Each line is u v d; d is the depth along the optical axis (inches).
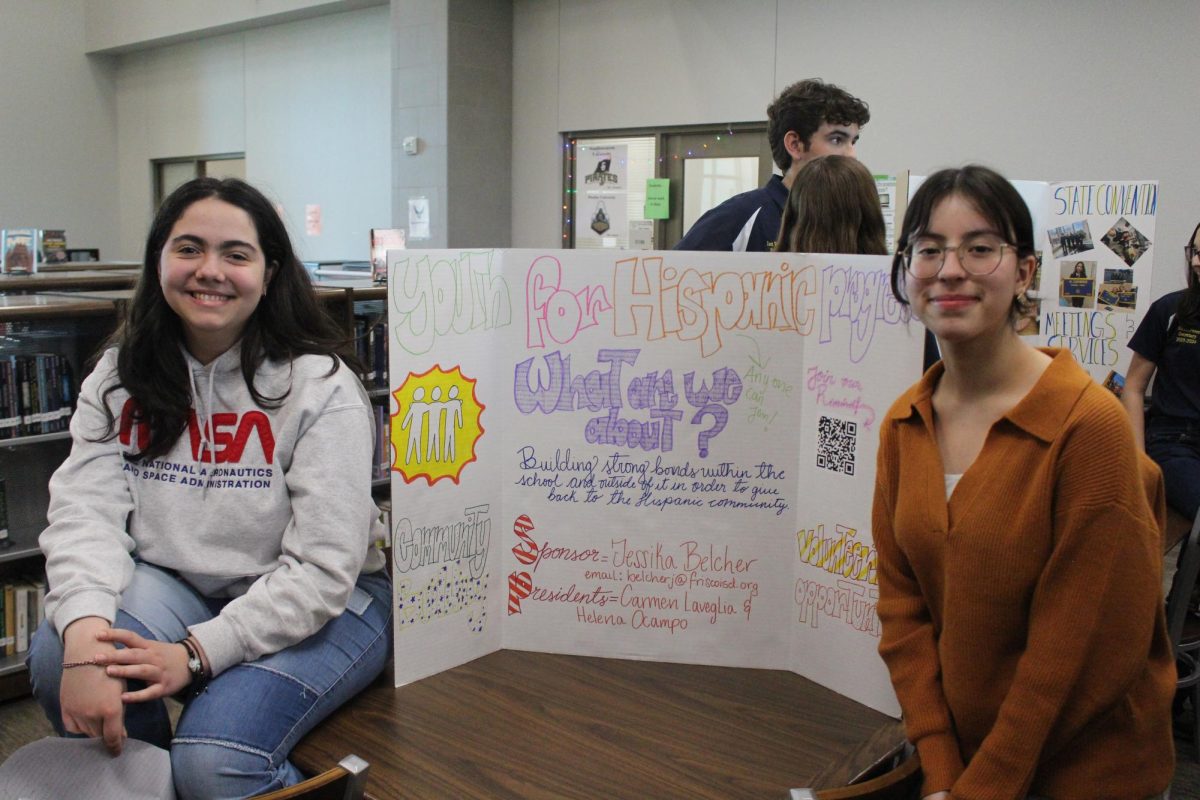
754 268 64.1
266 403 58.6
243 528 59.3
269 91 333.7
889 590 52.7
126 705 54.3
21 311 102.7
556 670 66.7
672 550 67.5
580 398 67.2
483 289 65.6
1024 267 45.1
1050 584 43.3
